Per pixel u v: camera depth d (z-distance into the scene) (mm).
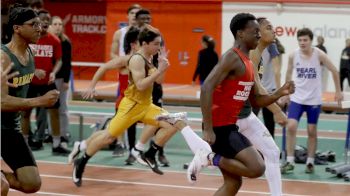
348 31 37531
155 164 21844
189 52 44250
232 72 14195
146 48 19500
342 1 33750
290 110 22969
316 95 22688
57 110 25547
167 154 26688
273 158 16891
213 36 42438
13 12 14023
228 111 14445
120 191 20031
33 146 26797
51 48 25000
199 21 42969
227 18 40875
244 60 14242
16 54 14102
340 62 37969
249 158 14234
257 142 16828
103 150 26938
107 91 44844
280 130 33188
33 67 14602
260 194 19828
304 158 25047
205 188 20578
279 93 15258
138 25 23031
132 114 20078
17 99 13469
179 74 45094
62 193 19609
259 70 17375
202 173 22922
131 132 24219
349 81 38062
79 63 49125
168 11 43719
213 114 14469
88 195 19406
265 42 17234
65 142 26312
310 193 20219
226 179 14812
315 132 23031
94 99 43594
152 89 20906
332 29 37562
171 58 44719
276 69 22953
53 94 13633
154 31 19516
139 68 19391
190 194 19734
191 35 43656
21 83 14336
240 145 14359
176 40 44219
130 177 22094
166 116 16047
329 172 23219
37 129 27094
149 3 43875
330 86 39156
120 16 43594
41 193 19500
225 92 14336
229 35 41062
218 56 41062
